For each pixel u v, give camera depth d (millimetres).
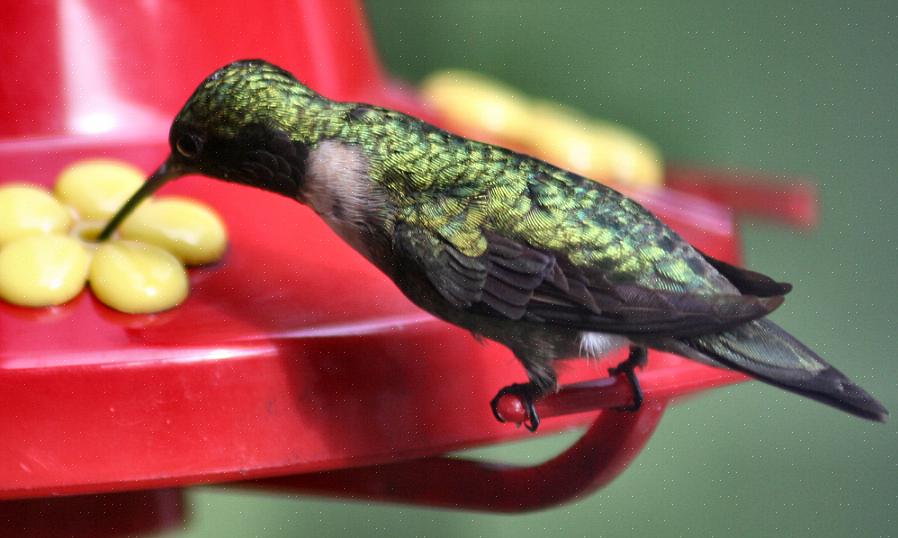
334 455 973
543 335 987
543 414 980
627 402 985
